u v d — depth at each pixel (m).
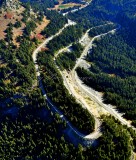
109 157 120.50
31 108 158.75
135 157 123.25
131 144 127.81
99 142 128.38
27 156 139.25
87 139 131.00
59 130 140.25
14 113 164.25
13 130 156.00
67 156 127.31
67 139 135.62
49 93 162.88
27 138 146.88
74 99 153.12
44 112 153.12
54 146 133.75
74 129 137.00
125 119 153.12
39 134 144.25
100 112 153.25
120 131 131.25
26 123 154.75
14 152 145.50
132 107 168.25
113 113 157.75
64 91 162.38
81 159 122.56
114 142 126.56
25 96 167.38
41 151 136.12
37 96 162.88
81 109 144.00
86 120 137.88
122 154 120.75
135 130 142.75
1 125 161.88
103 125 137.25
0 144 151.38
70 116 142.62
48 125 144.50
